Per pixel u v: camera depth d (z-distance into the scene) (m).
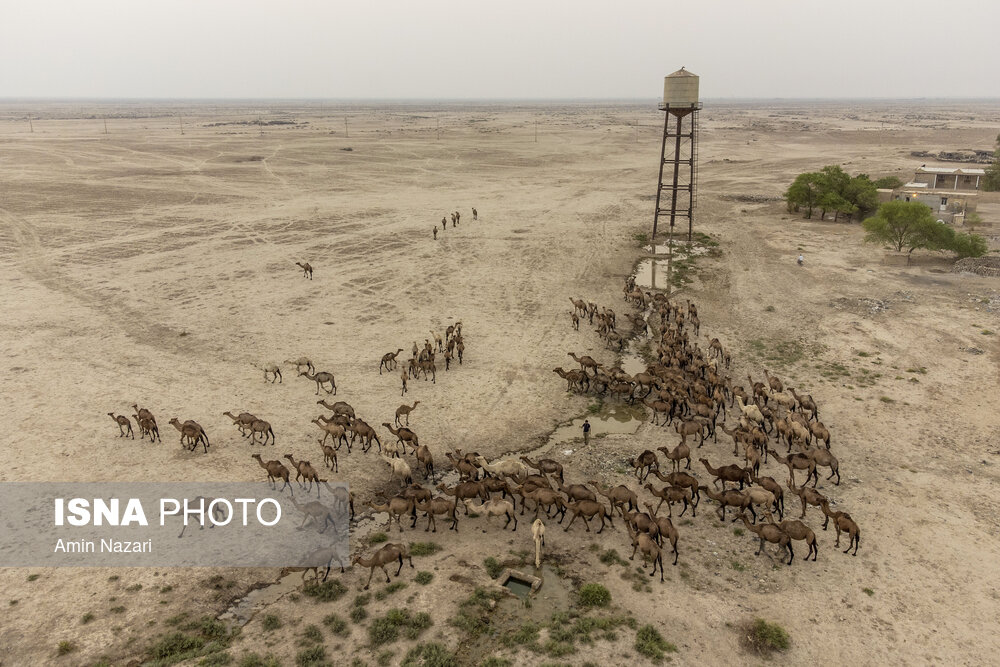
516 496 23.06
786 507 22.09
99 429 26.44
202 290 44.50
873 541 20.06
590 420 28.38
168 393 29.77
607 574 18.81
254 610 17.39
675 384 28.73
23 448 24.75
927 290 44.75
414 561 19.33
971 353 33.94
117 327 37.72
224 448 25.31
